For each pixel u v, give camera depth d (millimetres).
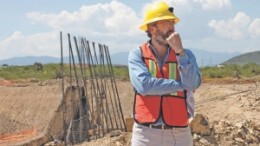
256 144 11633
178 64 4375
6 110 34094
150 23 4531
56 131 29203
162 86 4371
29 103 34688
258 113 15461
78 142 19875
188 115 4578
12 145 26031
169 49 4551
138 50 4609
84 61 20781
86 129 20156
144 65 4527
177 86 4375
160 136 4461
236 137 11555
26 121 32625
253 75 44656
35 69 52938
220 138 11375
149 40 4645
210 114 16141
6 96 35906
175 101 4457
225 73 43562
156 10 4523
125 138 12438
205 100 19859
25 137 28844
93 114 21953
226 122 12164
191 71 4324
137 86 4469
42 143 27906
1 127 31719
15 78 45562
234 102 17828
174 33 4328
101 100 22016
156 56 4547
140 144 4520
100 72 22750
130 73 4574
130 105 31531
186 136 4562
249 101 17516
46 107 33844
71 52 19828
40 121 32250
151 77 4445
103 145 12219
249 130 12242
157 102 4438
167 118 4430
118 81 36938
